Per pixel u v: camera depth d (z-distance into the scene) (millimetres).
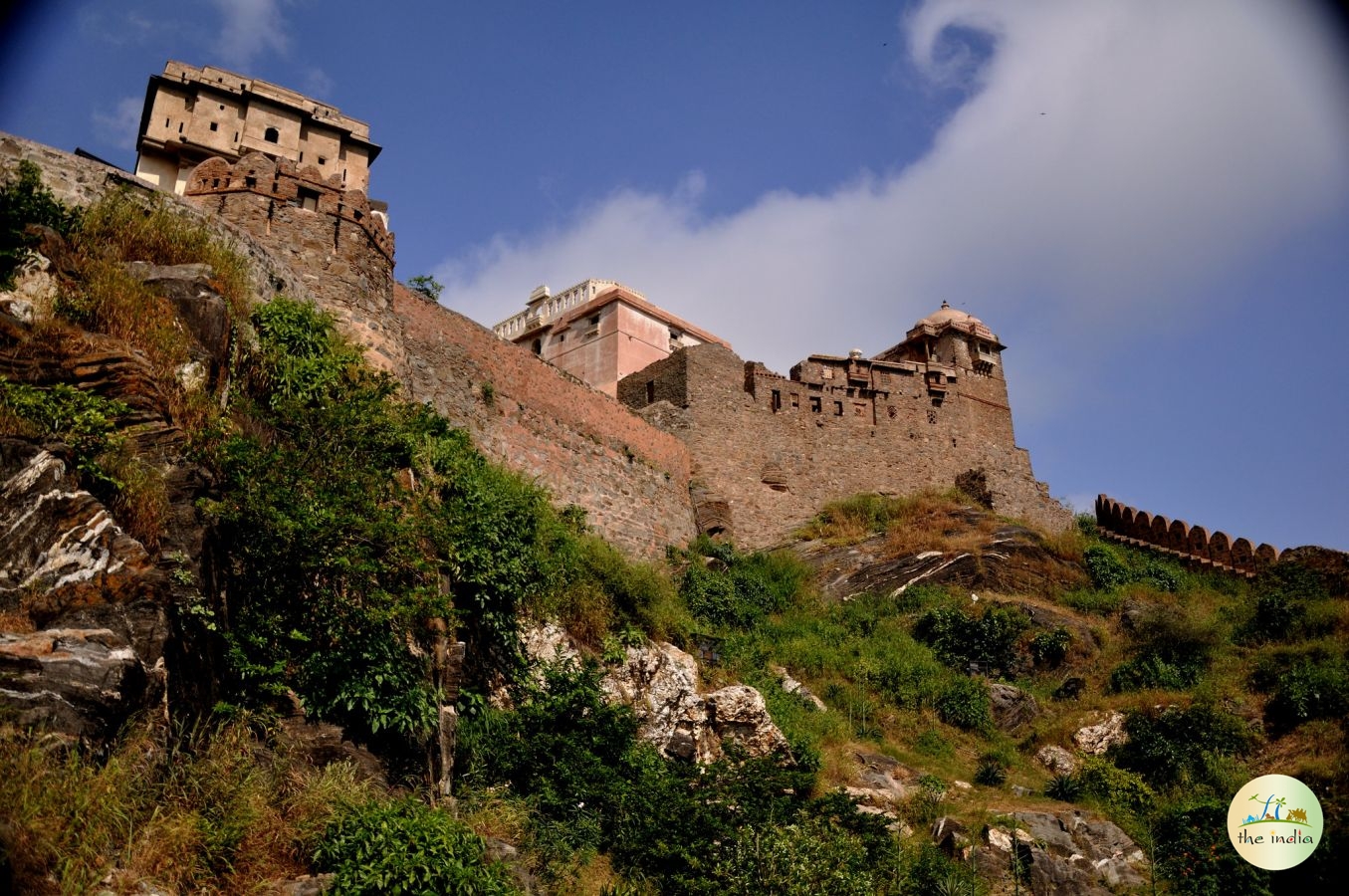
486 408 24422
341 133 46250
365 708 12078
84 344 11852
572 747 16047
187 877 8969
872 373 41625
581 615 19188
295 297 17734
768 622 26953
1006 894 17516
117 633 9797
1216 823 19734
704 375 36219
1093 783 21797
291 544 12211
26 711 8594
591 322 43531
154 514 10914
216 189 19547
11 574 9609
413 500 15359
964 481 39906
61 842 8156
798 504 36781
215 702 10859
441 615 13586
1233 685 24844
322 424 14383
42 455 10273
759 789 17562
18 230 12594
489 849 12516
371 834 10461
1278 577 31000
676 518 30812
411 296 23125
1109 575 31750
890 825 18703
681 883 14727
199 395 12797
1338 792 20172
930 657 26656
